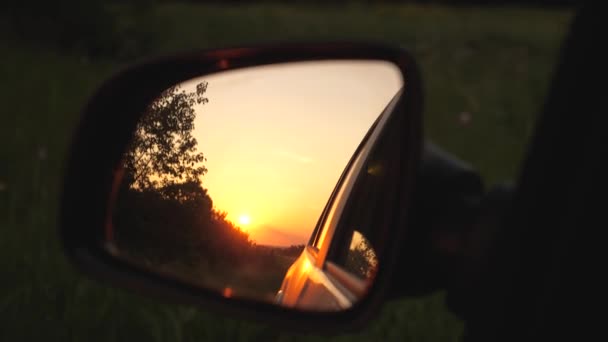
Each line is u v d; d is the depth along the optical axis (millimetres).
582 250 629
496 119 6605
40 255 2658
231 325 2217
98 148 1241
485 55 12328
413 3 24078
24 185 3645
